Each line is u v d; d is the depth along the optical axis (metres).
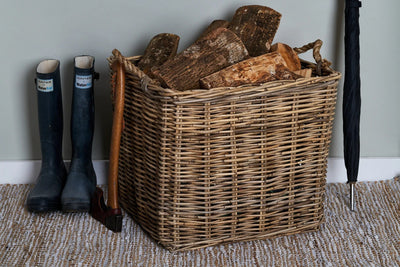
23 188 2.10
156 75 1.66
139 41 2.04
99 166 2.14
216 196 1.68
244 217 1.74
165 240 1.72
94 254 1.71
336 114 2.16
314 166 1.78
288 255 1.72
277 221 1.79
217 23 1.91
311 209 1.83
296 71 1.75
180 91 1.62
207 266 1.65
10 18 1.98
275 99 1.63
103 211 1.86
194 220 1.70
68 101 2.09
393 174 2.22
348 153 1.99
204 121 1.58
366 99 2.15
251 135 1.65
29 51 2.02
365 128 2.18
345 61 1.97
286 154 1.73
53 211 1.95
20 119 2.09
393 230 1.88
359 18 2.06
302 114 1.69
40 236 1.79
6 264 1.65
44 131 1.96
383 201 2.06
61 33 2.01
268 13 1.84
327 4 2.04
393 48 2.10
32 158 2.14
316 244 1.78
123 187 1.95
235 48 1.71
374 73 2.12
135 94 1.72
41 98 1.93
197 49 1.70
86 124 1.96
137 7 2.00
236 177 1.68
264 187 1.72
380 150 2.21
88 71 1.91
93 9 1.99
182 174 1.64
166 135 1.60
